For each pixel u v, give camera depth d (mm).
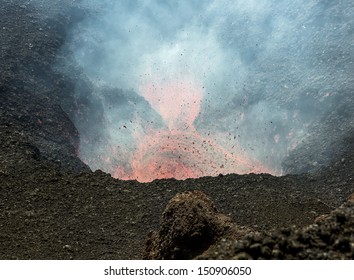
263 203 14133
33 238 12414
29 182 15086
